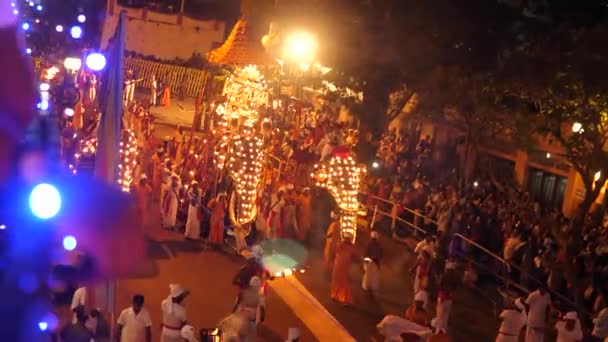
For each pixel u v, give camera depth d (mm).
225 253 19719
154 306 15258
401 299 17781
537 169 24422
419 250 18656
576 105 16328
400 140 28141
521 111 17562
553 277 17594
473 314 17469
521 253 18938
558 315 15938
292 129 26328
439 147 28047
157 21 50312
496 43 18859
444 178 26109
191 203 20375
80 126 25062
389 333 12422
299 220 20969
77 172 19109
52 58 40969
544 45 16828
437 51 19641
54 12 46156
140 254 17641
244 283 13688
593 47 15703
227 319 12172
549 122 16984
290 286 17797
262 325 15180
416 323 12977
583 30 16500
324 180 19438
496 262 19719
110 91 10766
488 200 21406
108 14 49562
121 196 12344
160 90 47344
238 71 26234
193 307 15570
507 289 18000
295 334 11320
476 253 20328
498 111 18391
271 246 20453
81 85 27750
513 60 17078
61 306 9281
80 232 11641
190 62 50500
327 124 27578
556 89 16281
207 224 20656
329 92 25391
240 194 19469
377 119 23844
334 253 19328
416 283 17469
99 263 11562
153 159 23922
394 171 26469
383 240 22984
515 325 14188
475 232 20375
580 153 16516
